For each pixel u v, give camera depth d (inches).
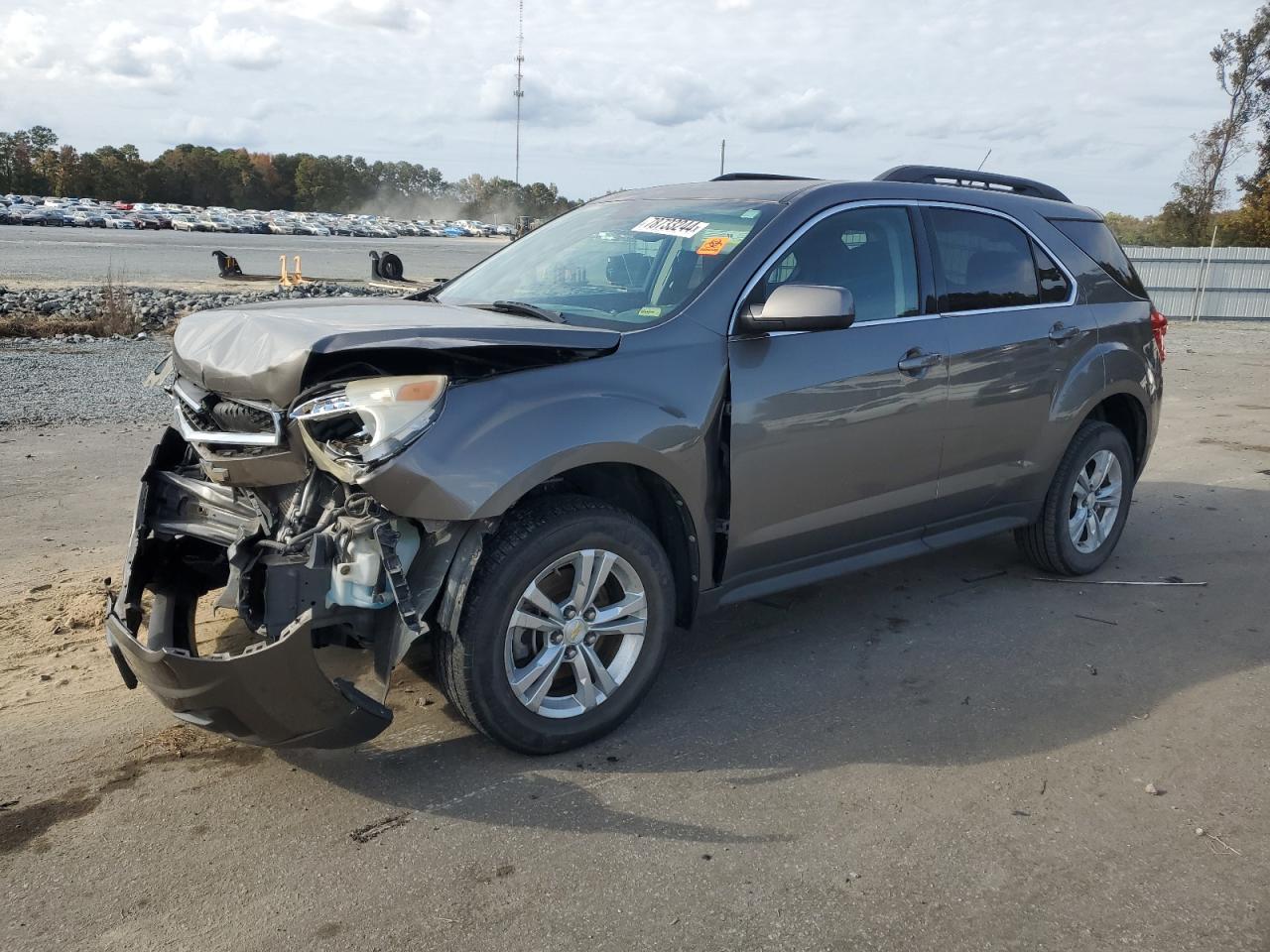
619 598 143.0
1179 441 374.0
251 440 126.5
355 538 120.1
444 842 117.3
